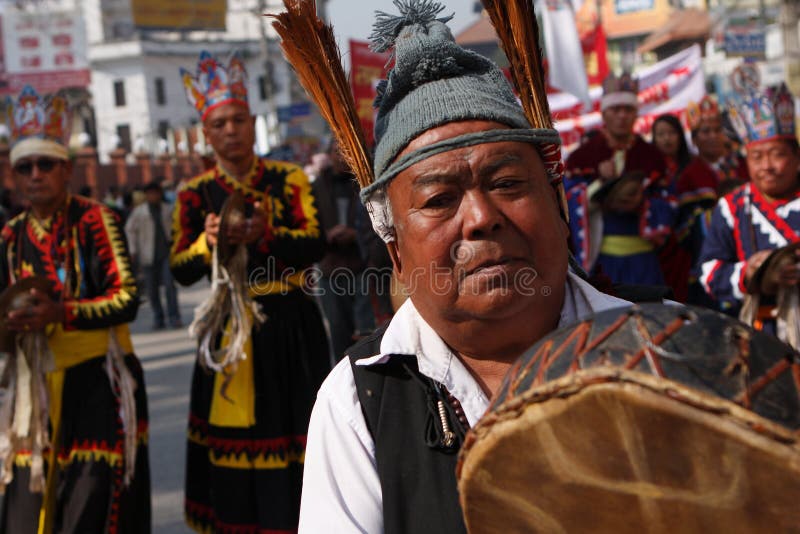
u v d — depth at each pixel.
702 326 0.82
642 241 4.46
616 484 0.82
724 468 0.76
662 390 0.76
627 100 4.80
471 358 1.27
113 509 3.05
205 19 49.69
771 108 3.39
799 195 3.43
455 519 1.17
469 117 1.17
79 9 32.25
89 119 52.06
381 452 1.23
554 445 0.84
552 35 7.61
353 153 1.34
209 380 3.48
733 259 3.56
